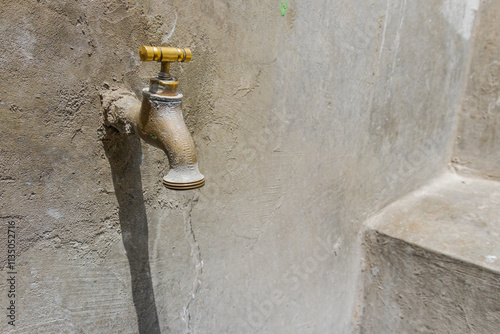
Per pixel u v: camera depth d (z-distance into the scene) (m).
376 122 1.46
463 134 1.90
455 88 1.81
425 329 1.44
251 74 1.02
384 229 1.52
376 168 1.53
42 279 0.75
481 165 1.86
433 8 1.52
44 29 0.65
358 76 1.32
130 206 0.85
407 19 1.42
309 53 1.15
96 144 0.77
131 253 0.88
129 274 0.89
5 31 0.61
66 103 0.71
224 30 0.93
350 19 1.22
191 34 0.87
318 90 1.21
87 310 0.83
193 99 0.92
